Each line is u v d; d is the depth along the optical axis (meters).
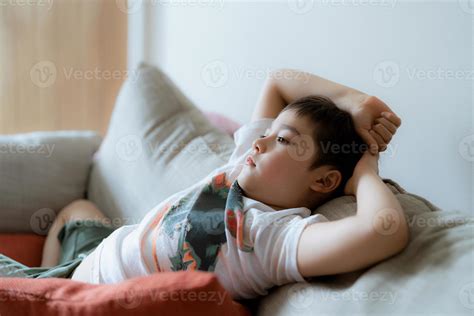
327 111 0.86
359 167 0.84
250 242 0.79
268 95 1.06
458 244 0.67
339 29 1.37
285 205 0.86
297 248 0.75
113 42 2.27
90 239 1.23
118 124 1.43
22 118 2.23
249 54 1.72
